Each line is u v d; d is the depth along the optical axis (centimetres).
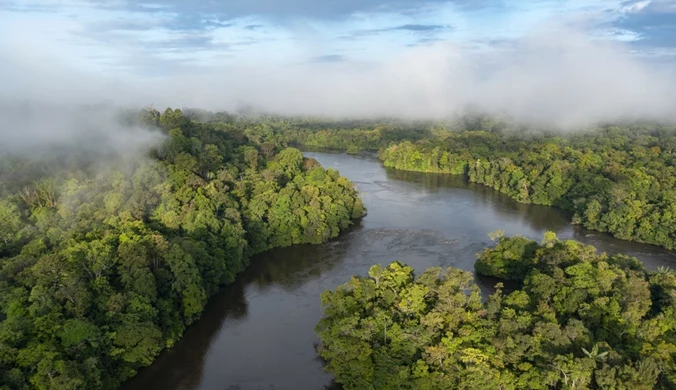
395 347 8162
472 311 8850
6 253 10469
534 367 7412
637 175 19012
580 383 6969
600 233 16775
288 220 15575
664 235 15125
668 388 6888
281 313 11256
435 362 7844
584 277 9594
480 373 7369
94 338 8281
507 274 12544
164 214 12838
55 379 7212
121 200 12581
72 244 10219
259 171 18612
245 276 13225
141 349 8869
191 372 9100
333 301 9094
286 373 9081
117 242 10725
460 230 16838
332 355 8438
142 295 9569
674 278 9831
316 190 16925
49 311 8375
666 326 8325
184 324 10506
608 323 8494
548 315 8419
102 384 8081
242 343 10044
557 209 19725
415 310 8875
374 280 9994
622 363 7225
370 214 18775
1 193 12212
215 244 12675
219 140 19750
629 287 9144
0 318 8238
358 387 7925
